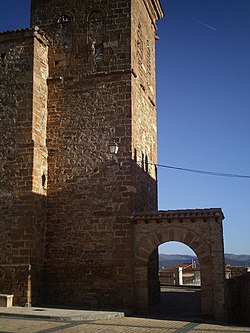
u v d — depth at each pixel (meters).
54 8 22.30
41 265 19.41
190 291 28.69
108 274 18.69
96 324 14.27
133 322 15.09
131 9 21.20
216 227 17.77
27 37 20.59
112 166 19.69
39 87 20.64
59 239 19.66
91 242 19.22
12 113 20.06
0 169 19.64
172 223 18.36
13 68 20.56
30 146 19.47
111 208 19.27
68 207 19.88
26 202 19.02
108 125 20.17
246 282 19.97
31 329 12.86
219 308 17.02
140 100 22.08
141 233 18.73
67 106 20.92
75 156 20.31
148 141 23.33
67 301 18.97
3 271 18.59
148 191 22.48
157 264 23.22
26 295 18.12
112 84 20.52
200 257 17.69
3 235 18.98
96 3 21.70
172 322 15.55
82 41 21.45
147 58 24.58
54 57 21.64
